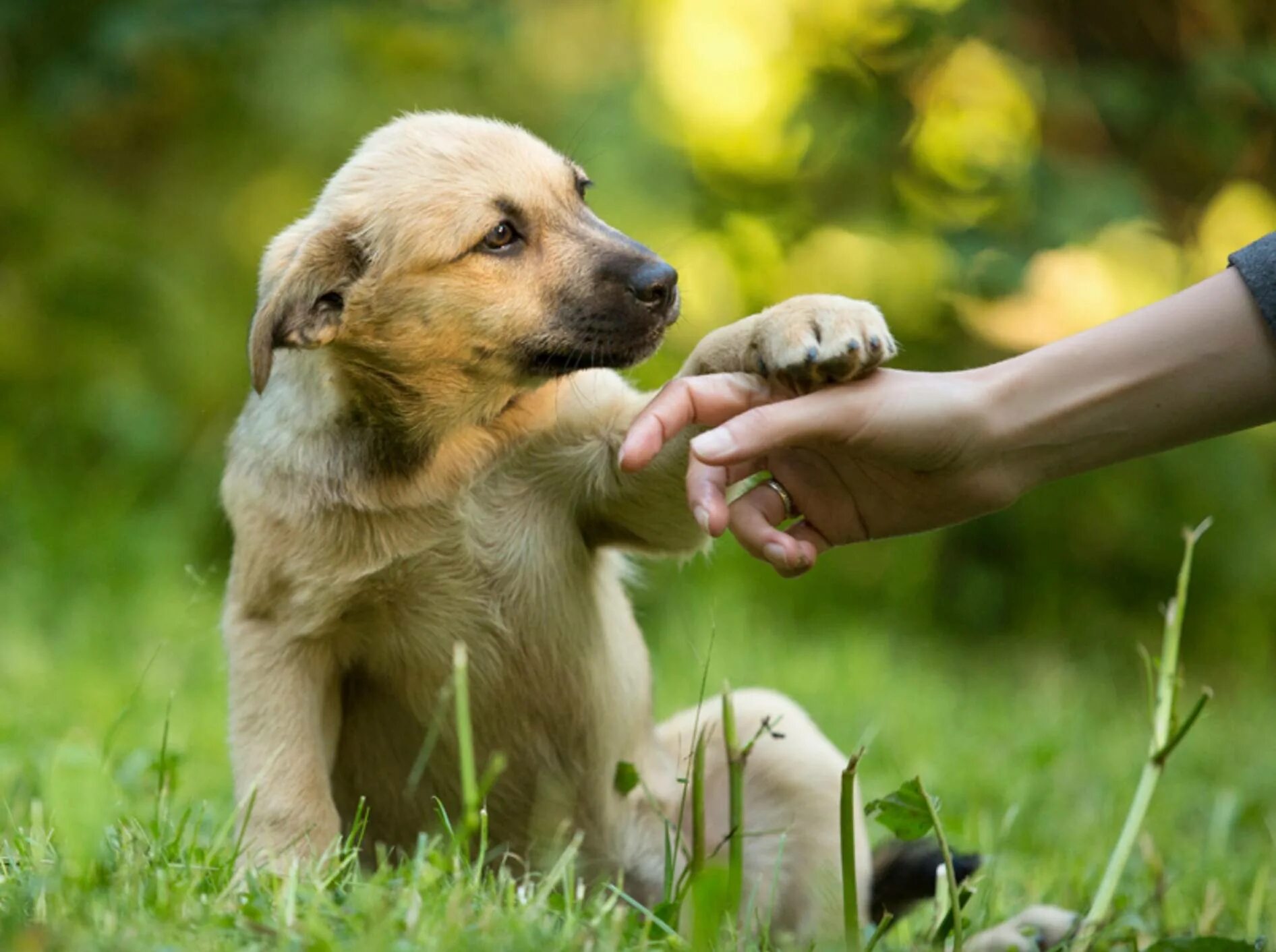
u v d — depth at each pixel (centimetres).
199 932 325
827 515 436
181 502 1106
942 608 1204
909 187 1136
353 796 514
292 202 1217
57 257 1178
